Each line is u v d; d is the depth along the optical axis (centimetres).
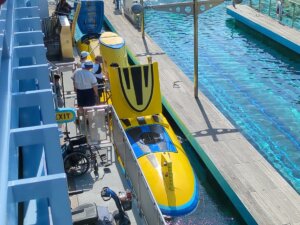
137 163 947
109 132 1247
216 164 1329
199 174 1411
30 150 445
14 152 332
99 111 1206
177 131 1633
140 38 2556
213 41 2622
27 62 670
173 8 1694
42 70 486
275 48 2495
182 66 2303
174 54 2452
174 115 1639
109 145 1226
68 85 1670
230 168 1307
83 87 1285
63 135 1246
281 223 1076
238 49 2500
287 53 2408
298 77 2150
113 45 1694
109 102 1426
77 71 1288
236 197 1183
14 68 479
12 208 265
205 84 2089
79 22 2223
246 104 1898
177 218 1105
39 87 490
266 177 1260
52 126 346
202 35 2717
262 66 2275
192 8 1689
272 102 1906
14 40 558
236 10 2914
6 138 303
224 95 1981
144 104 1366
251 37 2673
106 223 884
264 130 1697
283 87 2050
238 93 1997
